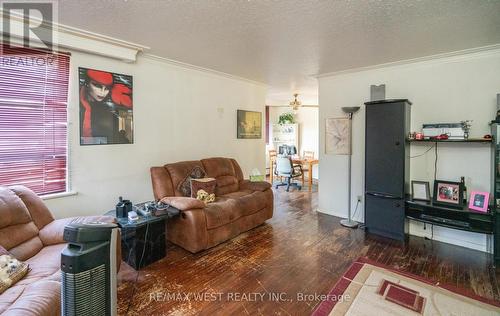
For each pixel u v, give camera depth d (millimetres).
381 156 3299
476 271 2467
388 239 3236
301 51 3023
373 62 3439
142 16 2154
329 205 4270
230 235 3139
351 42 2738
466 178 3043
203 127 4004
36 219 2133
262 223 3766
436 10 2041
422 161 3324
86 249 1046
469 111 3008
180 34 2535
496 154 2619
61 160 2629
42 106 2475
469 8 2006
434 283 2258
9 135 2316
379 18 2182
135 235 2461
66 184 2674
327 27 2365
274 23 2283
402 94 3477
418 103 3352
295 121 8125
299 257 2746
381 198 3326
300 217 4125
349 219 3844
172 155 3605
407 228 3436
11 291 1474
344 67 3707
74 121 2676
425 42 2719
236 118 4555
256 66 3688
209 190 3352
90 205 2830
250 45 2846
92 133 2809
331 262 2639
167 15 2137
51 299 1408
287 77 4344
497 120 2598
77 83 2674
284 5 1972
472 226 2742
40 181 2516
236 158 4590
